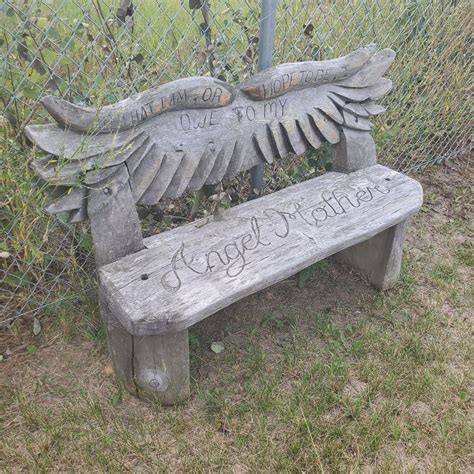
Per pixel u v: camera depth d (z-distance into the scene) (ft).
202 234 8.13
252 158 8.71
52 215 8.44
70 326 9.05
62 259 9.06
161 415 7.86
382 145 12.88
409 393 8.38
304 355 8.95
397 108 13.44
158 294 6.98
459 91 14.47
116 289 7.00
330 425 7.81
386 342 9.29
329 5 11.25
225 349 9.02
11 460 7.22
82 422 7.70
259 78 8.24
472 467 7.48
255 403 8.09
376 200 9.31
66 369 8.51
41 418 7.69
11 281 8.75
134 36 8.63
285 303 10.08
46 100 6.40
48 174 6.70
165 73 9.16
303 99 9.02
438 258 11.51
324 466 7.30
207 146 8.00
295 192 9.32
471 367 8.97
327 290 10.45
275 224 8.48
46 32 7.30
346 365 8.73
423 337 9.47
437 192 13.79
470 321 9.93
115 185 7.18
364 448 7.53
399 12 12.62
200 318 6.98
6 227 8.52
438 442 7.73
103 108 6.87
